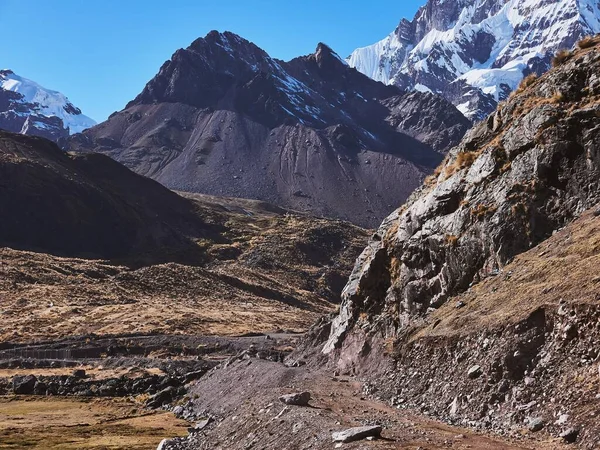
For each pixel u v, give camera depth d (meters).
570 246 31.31
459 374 29.17
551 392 23.45
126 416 58.09
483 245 39.03
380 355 43.28
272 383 45.69
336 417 27.61
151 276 189.50
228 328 129.38
